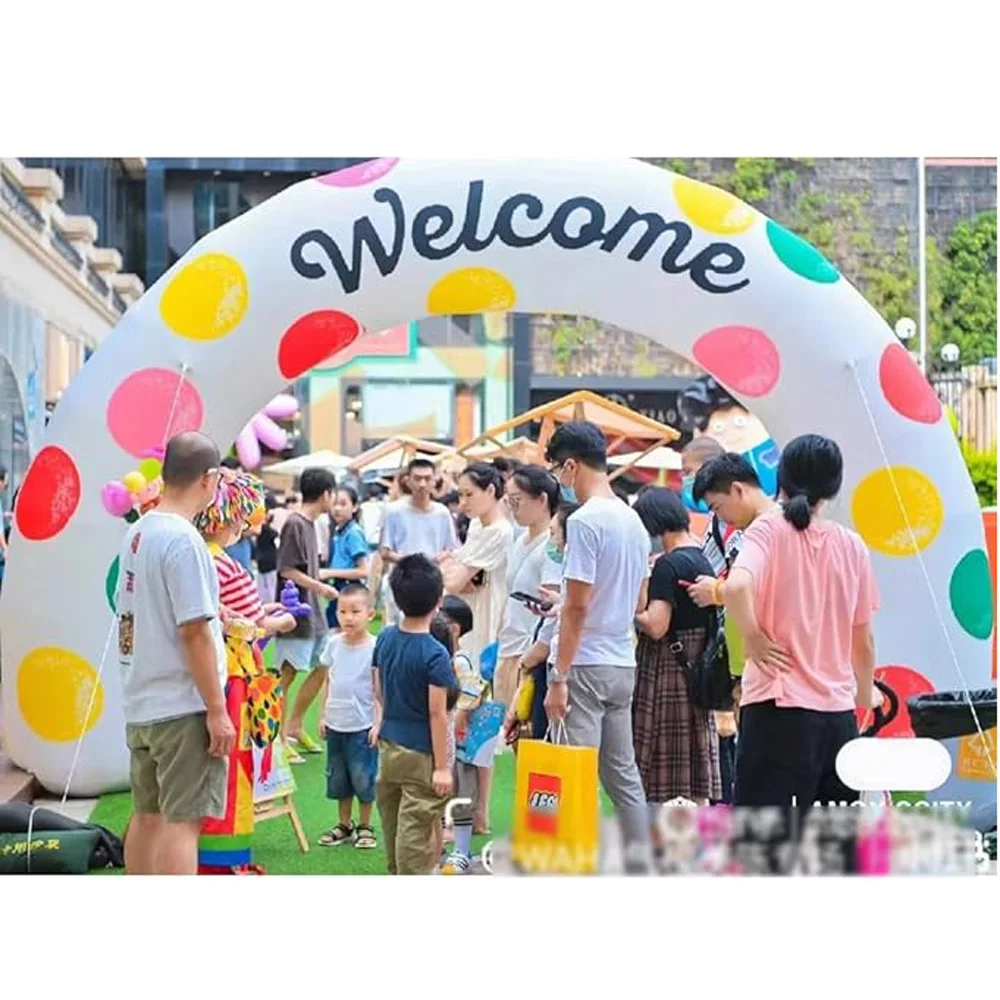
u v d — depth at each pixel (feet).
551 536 41.91
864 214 146.92
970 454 124.88
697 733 39.01
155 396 45.93
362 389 148.36
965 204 147.33
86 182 116.47
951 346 137.59
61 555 46.34
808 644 30.45
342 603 41.65
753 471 35.88
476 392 149.28
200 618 31.14
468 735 39.83
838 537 30.91
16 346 75.97
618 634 36.37
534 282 46.50
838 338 46.73
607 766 36.73
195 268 46.19
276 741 40.63
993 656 47.29
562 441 36.65
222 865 36.58
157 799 33.06
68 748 46.55
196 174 139.33
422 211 45.68
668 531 39.70
